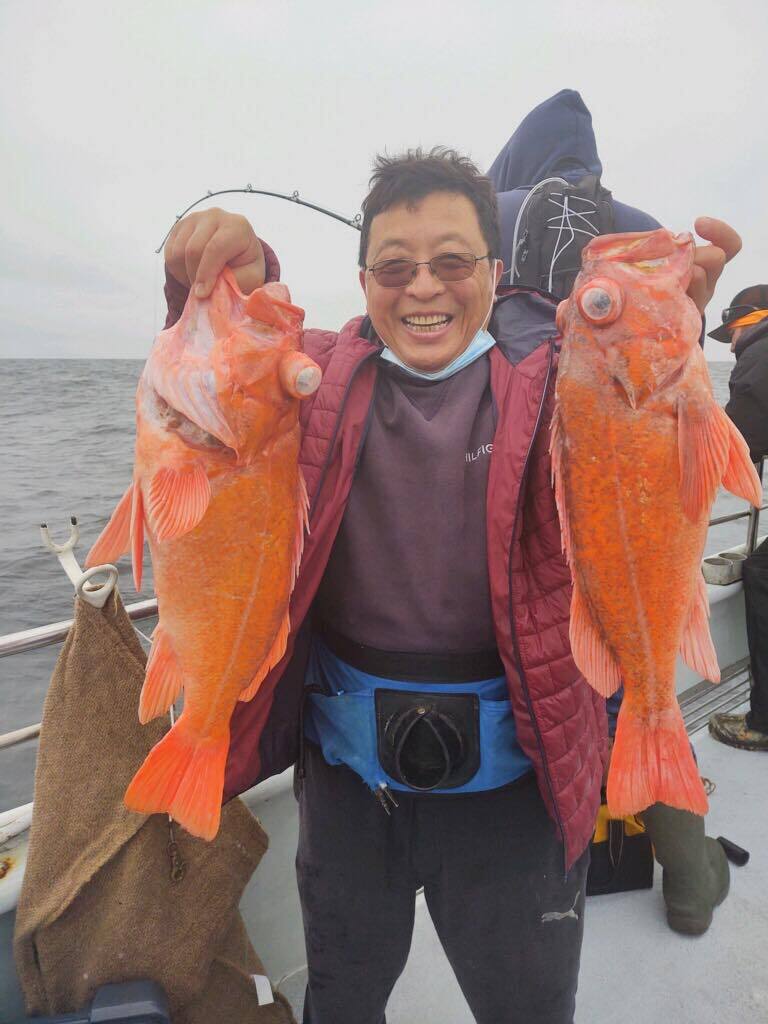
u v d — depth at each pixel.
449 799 1.43
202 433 1.22
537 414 1.31
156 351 1.24
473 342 1.45
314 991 1.60
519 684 1.32
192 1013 1.68
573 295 1.24
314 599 1.52
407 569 1.38
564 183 2.33
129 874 1.57
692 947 2.31
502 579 1.30
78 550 10.58
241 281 1.27
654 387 1.22
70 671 1.63
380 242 1.32
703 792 1.24
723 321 3.27
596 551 1.27
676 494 1.24
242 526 1.25
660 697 1.29
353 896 1.51
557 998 1.50
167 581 1.25
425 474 1.36
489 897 1.46
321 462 1.35
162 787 1.20
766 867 2.65
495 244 1.41
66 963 1.58
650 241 1.23
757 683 3.29
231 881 1.67
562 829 1.36
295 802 2.15
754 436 3.10
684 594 1.27
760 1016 2.09
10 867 1.75
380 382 1.43
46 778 1.63
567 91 2.67
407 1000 2.16
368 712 1.42
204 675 1.25
